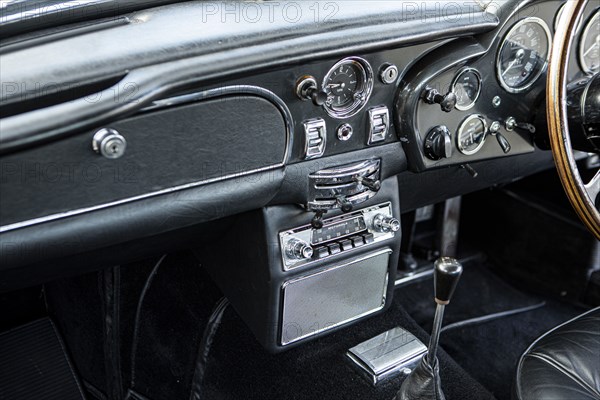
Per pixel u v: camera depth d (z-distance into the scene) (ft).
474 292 7.83
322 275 5.26
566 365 4.48
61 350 6.37
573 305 7.65
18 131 3.62
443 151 5.18
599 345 4.61
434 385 4.56
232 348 5.88
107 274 6.22
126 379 6.44
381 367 5.40
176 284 6.27
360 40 4.45
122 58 4.01
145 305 6.32
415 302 7.56
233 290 5.62
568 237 7.47
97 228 4.19
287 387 5.46
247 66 4.12
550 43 5.53
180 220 4.49
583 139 5.56
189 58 4.06
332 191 4.94
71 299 6.54
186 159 4.27
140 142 4.06
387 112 4.94
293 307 5.29
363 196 5.14
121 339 6.40
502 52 5.30
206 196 4.47
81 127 3.74
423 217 8.00
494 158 5.82
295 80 4.40
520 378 4.50
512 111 5.69
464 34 4.93
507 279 8.11
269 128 4.46
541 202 7.70
